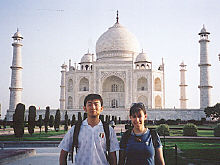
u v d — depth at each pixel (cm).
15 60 9994
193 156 2323
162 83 11319
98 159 796
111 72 11006
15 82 9944
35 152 2608
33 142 3341
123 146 862
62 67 12500
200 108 9806
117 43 12094
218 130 4291
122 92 11475
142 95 10794
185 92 12625
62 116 10106
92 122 835
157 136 867
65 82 11631
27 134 5031
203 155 2383
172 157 2294
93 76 11088
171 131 5594
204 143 3494
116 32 12381
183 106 12519
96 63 11131
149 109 9794
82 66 12456
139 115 864
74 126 835
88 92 11050
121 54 12031
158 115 9738
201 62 9862
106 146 812
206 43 9881
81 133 815
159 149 852
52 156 2416
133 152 834
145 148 832
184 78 12712
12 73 10031
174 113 9738
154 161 856
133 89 10844
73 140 816
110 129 834
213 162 2041
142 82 11719
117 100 11469
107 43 12181
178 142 3616
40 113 10238
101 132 814
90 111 827
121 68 10975
